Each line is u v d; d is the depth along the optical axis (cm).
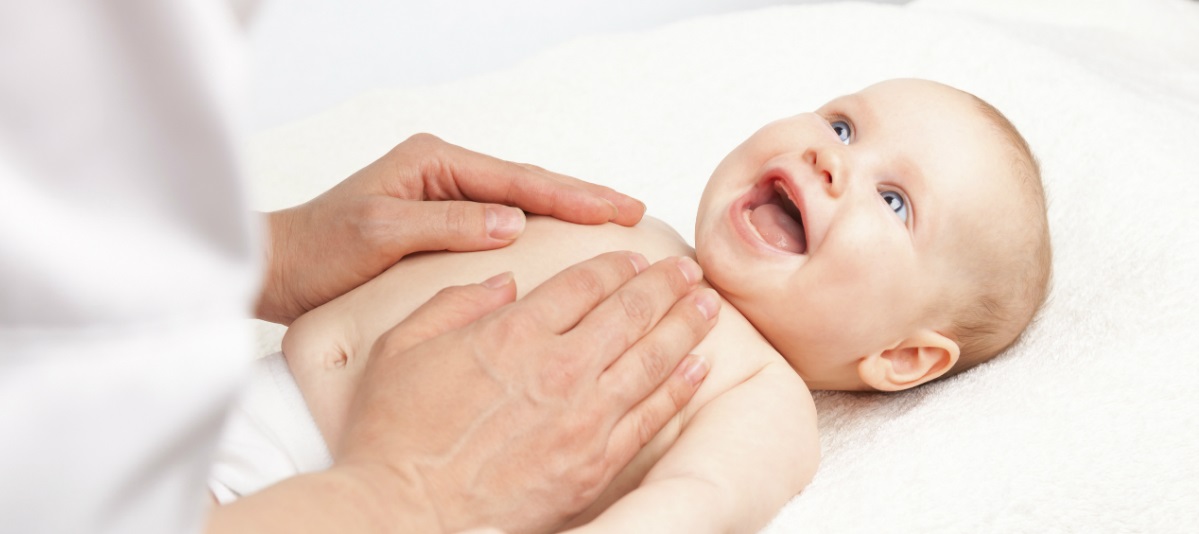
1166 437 110
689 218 166
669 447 108
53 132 31
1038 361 126
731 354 116
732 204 124
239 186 33
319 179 178
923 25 200
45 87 31
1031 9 233
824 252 119
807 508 105
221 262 35
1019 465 107
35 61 30
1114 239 138
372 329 109
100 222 32
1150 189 143
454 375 87
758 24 211
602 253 113
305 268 120
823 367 129
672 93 194
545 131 187
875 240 119
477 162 122
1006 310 128
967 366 133
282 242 121
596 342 91
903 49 194
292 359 111
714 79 197
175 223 34
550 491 88
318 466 104
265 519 63
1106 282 133
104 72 31
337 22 234
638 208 126
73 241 32
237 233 34
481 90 200
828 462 116
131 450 35
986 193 124
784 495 104
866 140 127
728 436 103
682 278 103
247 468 96
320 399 107
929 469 108
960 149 125
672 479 94
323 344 110
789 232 126
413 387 86
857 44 199
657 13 267
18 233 30
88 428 34
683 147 182
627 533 85
